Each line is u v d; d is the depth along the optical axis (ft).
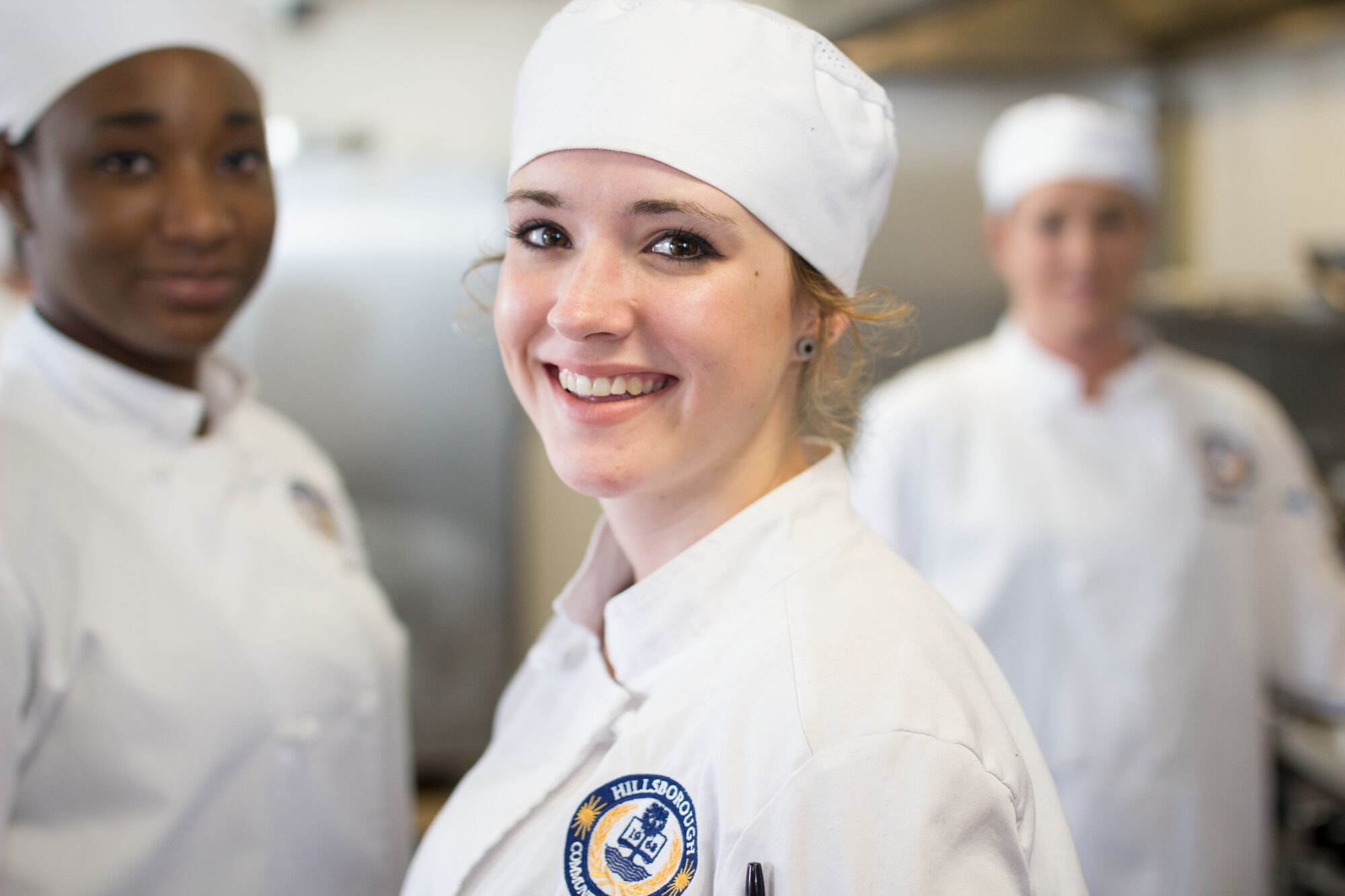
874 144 2.77
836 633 2.43
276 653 3.86
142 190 3.71
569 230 2.53
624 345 2.48
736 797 2.30
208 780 3.60
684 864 2.35
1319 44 8.36
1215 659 5.73
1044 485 5.89
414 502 9.24
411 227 8.93
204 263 3.81
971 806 2.22
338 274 8.87
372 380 9.02
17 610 3.31
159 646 3.58
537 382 2.71
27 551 3.45
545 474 9.71
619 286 2.45
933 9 7.73
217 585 3.82
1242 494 5.90
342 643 4.11
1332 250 7.55
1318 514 6.17
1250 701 5.79
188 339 3.89
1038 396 6.01
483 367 9.15
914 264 10.14
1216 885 5.58
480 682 9.53
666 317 2.45
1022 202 6.17
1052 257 6.01
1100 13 9.23
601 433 2.57
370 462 9.12
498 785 2.98
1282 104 8.86
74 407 3.81
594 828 2.48
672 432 2.56
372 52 10.02
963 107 9.93
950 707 2.32
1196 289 9.46
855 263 2.82
